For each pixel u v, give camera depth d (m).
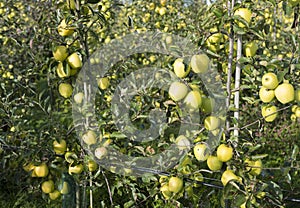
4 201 5.04
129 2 7.98
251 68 3.56
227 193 3.35
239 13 3.43
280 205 3.47
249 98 3.62
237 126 3.54
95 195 5.04
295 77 3.51
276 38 6.38
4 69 6.37
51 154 3.78
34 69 5.03
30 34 6.43
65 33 3.66
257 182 3.44
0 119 4.73
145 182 3.87
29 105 4.80
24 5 7.78
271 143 6.45
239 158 3.48
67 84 3.73
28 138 4.04
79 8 3.61
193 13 7.37
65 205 4.04
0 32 5.94
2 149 3.95
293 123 6.58
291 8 3.58
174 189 3.64
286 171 3.46
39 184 3.84
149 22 6.93
